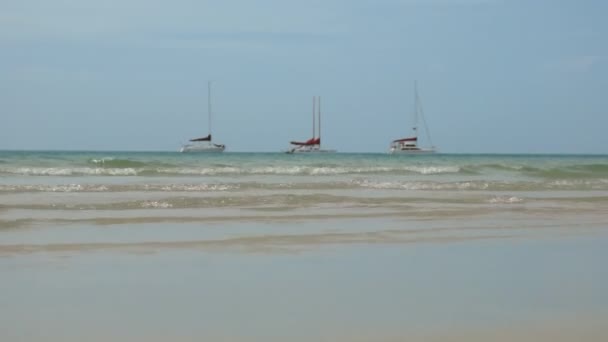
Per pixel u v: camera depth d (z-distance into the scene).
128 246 9.09
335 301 6.13
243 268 7.65
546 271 7.83
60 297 6.12
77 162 32.03
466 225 12.12
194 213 13.27
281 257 8.41
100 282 6.79
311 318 5.52
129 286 6.63
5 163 30.80
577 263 8.44
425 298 6.30
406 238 10.29
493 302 6.17
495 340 4.95
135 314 5.57
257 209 14.19
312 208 14.55
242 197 15.97
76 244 9.16
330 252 8.86
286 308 5.84
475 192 19.81
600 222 13.20
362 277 7.24
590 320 5.57
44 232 10.28
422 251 9.09
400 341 4.91
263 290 6.54
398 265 8.00
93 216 12.43
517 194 19.53
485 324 5.39
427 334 5.09
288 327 5.23
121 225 11.32
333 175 28.06
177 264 7.83
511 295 6.49
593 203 17.19
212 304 5.95
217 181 22.09
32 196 15.84
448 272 7.62
